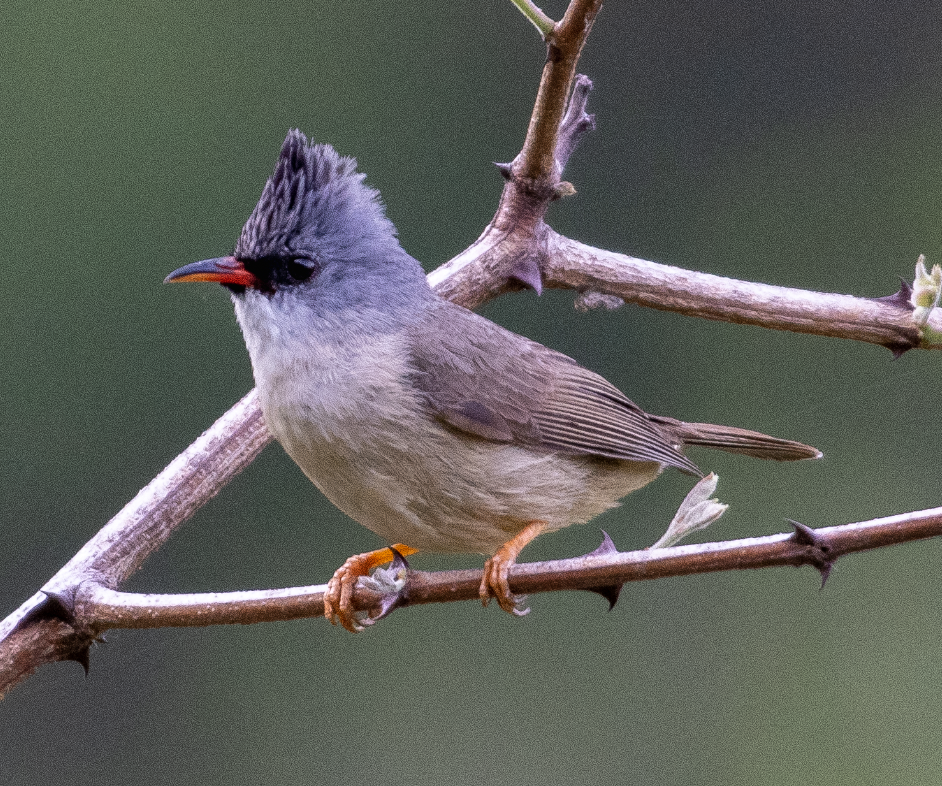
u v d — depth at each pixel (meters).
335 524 13.48
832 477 13.29
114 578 6.99
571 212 14.98
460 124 15.19
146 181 14.52
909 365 13.45
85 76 14.68
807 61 15.27
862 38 15.28
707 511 5.97
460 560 13.09
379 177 14.98
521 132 15.14
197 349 13.65
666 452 8.25
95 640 6.64
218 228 14.43
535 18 7.34
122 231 14.27
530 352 8.02
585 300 8.28
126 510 7.23
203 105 14.88
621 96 15.28
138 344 13.66
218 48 15.09
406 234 14.95
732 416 13.88
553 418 7.80
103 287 13.89
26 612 6.56
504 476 7.55
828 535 5.72
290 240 7.42
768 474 13.38
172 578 13.27
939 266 7.66
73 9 14.72
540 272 8.20
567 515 7.99
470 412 7.44
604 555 6.30
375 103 15.20
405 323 7.56
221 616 6.46
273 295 7.41
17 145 14.40
